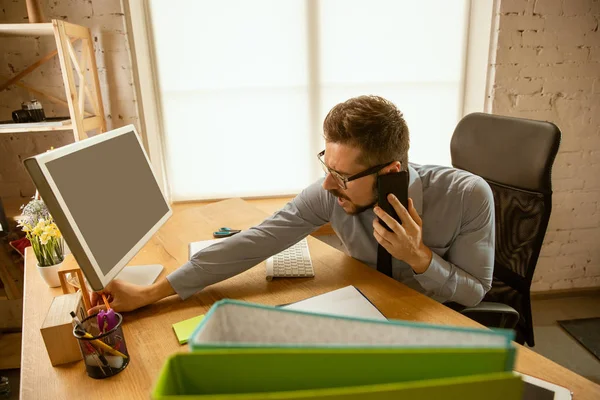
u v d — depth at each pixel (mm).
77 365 763
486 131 1362
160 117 2109
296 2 2014
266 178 2246
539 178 1182
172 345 810
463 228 1084
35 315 940
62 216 744
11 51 1789
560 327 2053
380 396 319
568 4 1888
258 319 459
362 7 2043
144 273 1097
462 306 1064
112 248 880
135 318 906
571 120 2039
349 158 912
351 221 1179
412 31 2092
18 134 1895
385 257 1120
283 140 2199
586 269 2271
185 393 366
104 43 1778
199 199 2240
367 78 2145
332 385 367
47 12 1724
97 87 1754
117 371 729
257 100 2129
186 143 2154
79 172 838
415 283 1153
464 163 1438
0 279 1880
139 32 1902
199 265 1000
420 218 1023
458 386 326
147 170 1138
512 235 1268
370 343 446
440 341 419
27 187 1964
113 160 985
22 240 1612
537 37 1920
